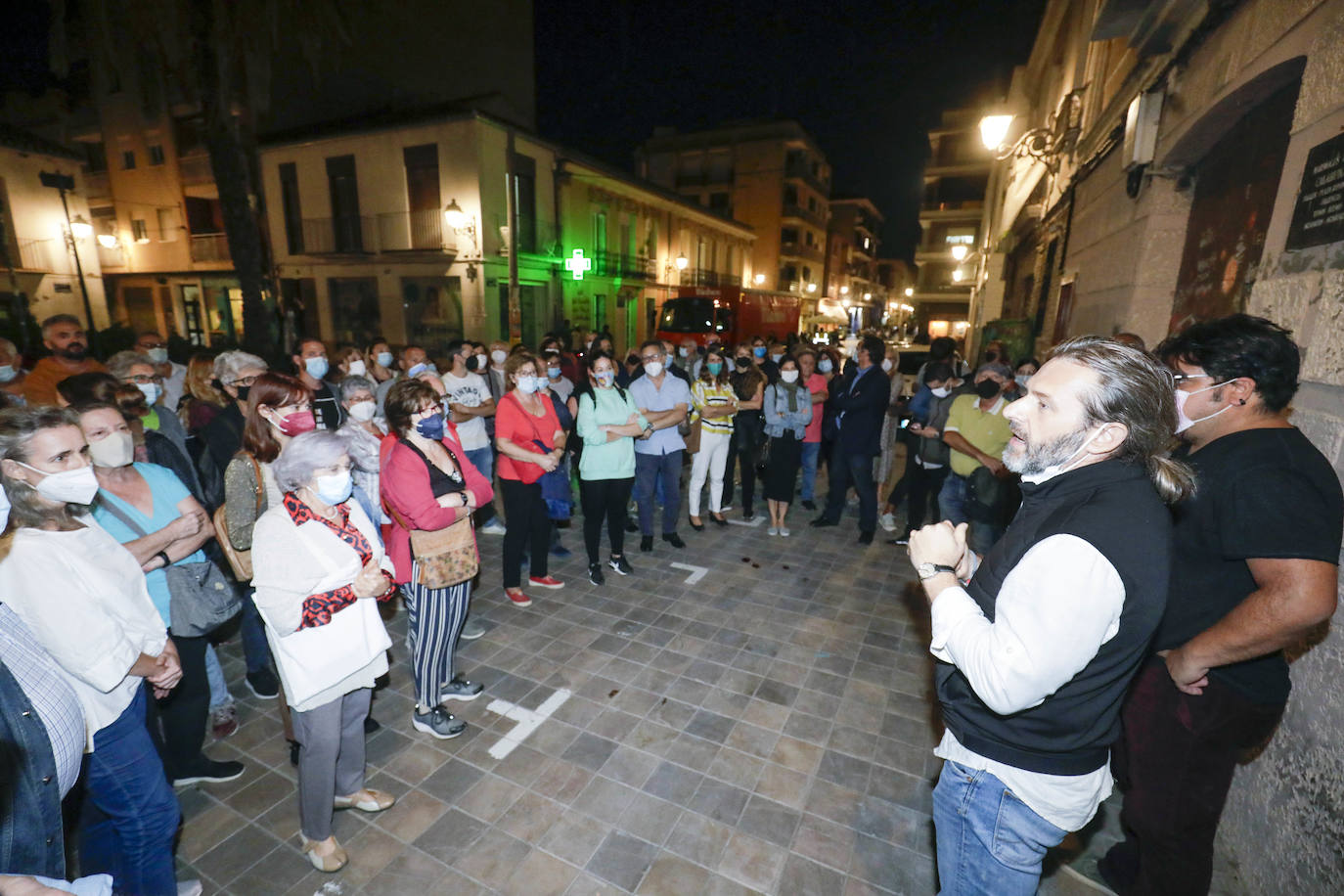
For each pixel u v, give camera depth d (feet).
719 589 15.70
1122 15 14.37
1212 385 5.95
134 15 29.84
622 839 8.16
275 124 59.21
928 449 17.07
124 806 6.10
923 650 12.98
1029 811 4.43
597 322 72.08
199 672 8.73
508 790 8.96
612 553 16.49
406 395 9.16
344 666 7.27
